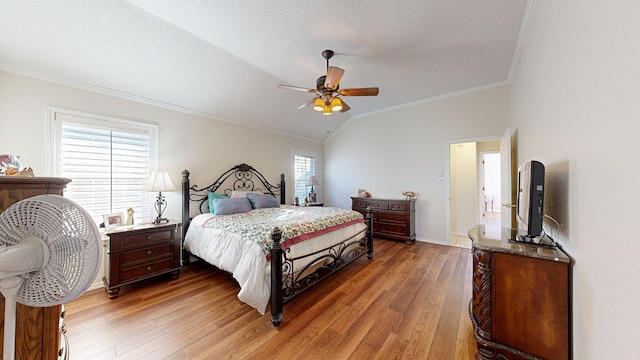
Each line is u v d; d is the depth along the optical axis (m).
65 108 2.44
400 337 1.70
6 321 0.63
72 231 0.70
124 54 2.41
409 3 1.95
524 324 1.32
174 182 3.29
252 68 3.08
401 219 4.25
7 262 0.60
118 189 2.79
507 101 3.53
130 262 2.38
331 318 1.93
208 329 1.79
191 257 3.33
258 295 1.88
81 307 2.10
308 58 2.84
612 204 0.85
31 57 2.16
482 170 5.38
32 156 2.26
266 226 2.35
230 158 4.03
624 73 0.78
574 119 1.21
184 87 3.05
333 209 3.68
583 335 1.08
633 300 0.72
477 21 2.18
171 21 2.17
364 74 3.27
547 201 1.66
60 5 1.88
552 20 1.53
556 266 1.25
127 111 2.87
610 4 0.87
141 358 1.49
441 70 3.17
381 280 2.67
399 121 4.68
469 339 1.68
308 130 5.34
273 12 2.05
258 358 1.50
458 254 3.62
